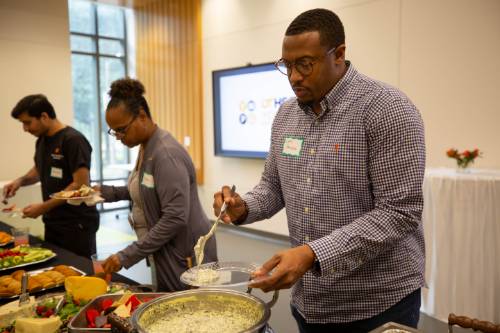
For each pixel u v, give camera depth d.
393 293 1.11
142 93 1.75
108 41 6.74
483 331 0.85
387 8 3.65
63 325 1.15
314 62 1.01
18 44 4.95
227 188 1.28
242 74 4.89
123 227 5.78
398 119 0.99
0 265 1.75
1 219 3.75
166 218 1.66
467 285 2.65
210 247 1.87
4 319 1.20
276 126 1.32
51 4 5.16
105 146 6.84
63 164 2.45
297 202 1.19
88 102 6.64
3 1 4.81
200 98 5.60
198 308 0.98
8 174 4.96
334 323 1.16
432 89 3.43
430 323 2.72
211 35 5.40
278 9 4.56
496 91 3.08
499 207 2.54
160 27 6.09
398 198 0.97
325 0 4.12
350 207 1.09
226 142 5.26
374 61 3.79
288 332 2.52
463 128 3.28
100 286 1.32
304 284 1.18
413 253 1.14
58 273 1.59
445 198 2.68
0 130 4.88
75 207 2.44
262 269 0.89
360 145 1.05
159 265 1.79
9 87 4.91
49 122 2.46
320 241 0.93
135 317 0.86
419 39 3.47
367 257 0.96
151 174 1.72
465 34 3.20
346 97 1.09
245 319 0.93
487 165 3.17
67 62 5.33
